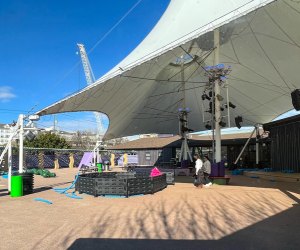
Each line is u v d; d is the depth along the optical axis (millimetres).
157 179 14398
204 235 6938
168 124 33938
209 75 19000
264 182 18906
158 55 13750
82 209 10266
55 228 7707
